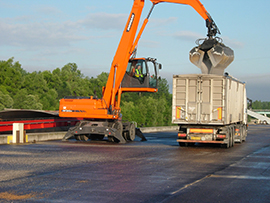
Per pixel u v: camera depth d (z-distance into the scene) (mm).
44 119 26719
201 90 18281
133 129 23594
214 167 11453
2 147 17156
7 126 23266
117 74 21547
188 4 21125
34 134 21609
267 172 10539
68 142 20875
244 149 18391
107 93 21719
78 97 21781
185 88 18547
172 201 6875
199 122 18266
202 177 9555
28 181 8789
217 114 18141
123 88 22422
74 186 8219
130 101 117062
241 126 23312
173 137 29000
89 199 6992
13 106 86562
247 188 8203
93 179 9102
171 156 14438
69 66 161000
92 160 12781
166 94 149000
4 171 10234
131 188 8031
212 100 18219
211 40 20375
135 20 21484
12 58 99062
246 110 26172
